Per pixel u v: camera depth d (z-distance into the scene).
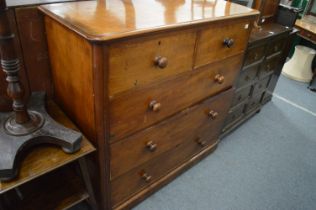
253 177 1.61
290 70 2.96
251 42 1.50
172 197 1.42
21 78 1.02
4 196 1.02
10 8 0.88
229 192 1.49
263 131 2.05
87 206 1.30
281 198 1.49
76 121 1.05
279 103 2.46
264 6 1.80
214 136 1.66
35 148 0.87
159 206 1.36
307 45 3.10
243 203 1.43
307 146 1.94
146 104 0.99
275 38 1.77
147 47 0.85
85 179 1.03
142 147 1.11
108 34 0.73
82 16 0.87
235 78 1.47
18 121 0.85
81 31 0.74
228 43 1.18
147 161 1.21
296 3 2.97
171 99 1.10
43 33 1.00
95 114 0.88
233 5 1.31
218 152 1.78
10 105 1.03
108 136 0.93
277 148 1.88
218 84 1.34
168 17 0.96
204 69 1.18
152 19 0.91
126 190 1.21
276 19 2.02
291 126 2.14
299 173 1.68
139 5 1.08
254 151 1.83
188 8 1.14
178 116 1.20
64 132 0.87
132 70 0.85
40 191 1.09
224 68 1.32
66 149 0.85
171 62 0.98
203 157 1.68
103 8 0.98
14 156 0.76
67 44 0.87
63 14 0.87
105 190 1.09
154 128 1.11
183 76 1.08
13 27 0.92
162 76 0.98
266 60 1.86
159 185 1.41
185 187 1.49
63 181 1.13
